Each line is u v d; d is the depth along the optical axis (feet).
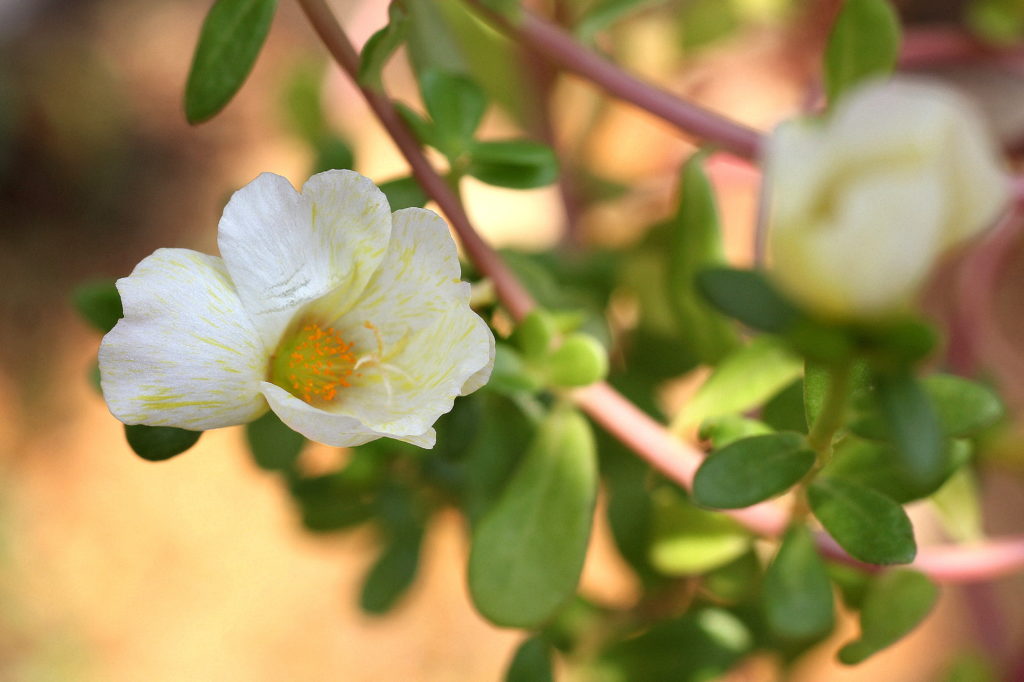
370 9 1.24
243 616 1.90
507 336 0.81
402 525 1.02
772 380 0.82
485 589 0.79
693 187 0.86
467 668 1.84
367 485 0.99
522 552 0.79
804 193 0.62
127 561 1.95
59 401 2.11
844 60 0.81
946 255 0.64
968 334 1.03
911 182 0.62
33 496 2.02
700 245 0.86
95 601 1.94
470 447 0.83
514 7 0.84
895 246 0.62
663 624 0.95
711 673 0.95
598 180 1.14
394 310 0.72
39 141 2.30
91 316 0.78
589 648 1.00
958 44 1.09
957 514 0.89
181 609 1.91
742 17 1.20
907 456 0.66
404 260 0.71
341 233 0.71
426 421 0.71
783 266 0.64
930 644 1.58
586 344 0.79
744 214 1.54
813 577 0.78
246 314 0.70
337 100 1.17
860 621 0.82
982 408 0.72
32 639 1.91
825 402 0.71
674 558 0.90
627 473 0.96
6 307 2.19
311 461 1.05
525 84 1.05
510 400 0.89
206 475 2.00
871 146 0.62
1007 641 1.01
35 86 2.33
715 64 1.31
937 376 0.73
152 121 2.33
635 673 0.95
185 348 0.69
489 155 0.79
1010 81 1.17
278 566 1.93
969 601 1.01
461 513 1.02
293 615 1.89
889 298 0.63
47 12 2.41
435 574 1.85
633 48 1.24
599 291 1.02
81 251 2.24
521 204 1.80
